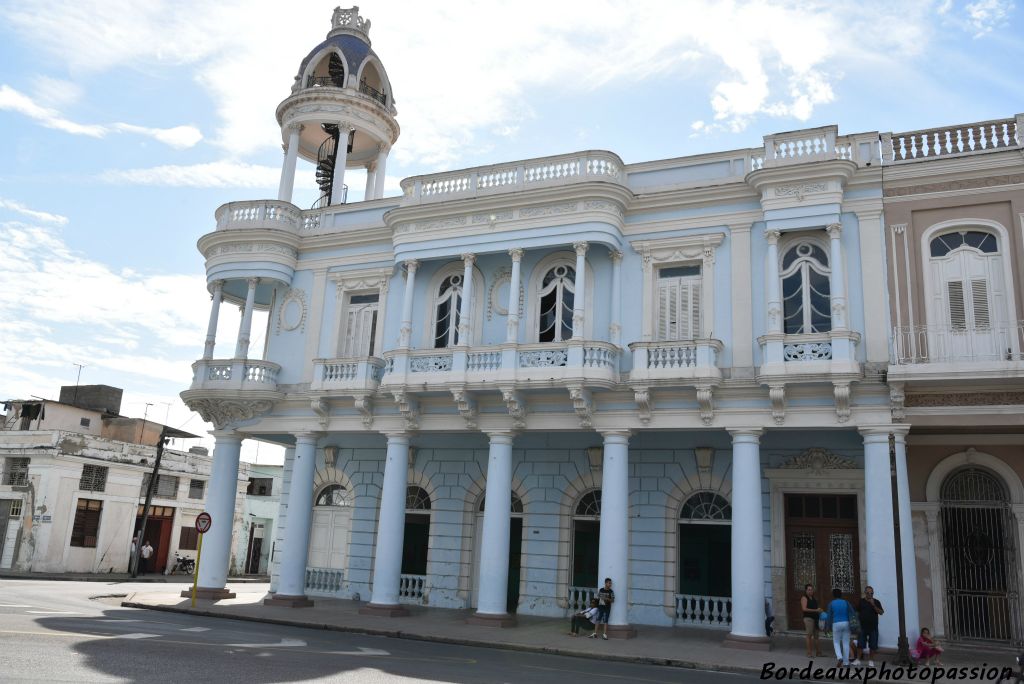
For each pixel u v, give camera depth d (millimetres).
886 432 15000
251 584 32594
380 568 18266
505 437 17922
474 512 20688
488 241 18469
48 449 31750
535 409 17703
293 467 21047
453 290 19766
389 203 21234
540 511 19641
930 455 16375
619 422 16922
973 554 15992
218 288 21594
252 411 20625
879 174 16156
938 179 15945
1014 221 15336
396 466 18844
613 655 13719
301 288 21516
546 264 18953
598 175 17750
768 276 16203
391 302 20406
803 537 17484
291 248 21562
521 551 19828
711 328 16906
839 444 17250
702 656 13742
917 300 15625
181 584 29781
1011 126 15805
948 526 16250
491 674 10773
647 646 14750
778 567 17219
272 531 42094
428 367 18328
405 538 21516
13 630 11750
